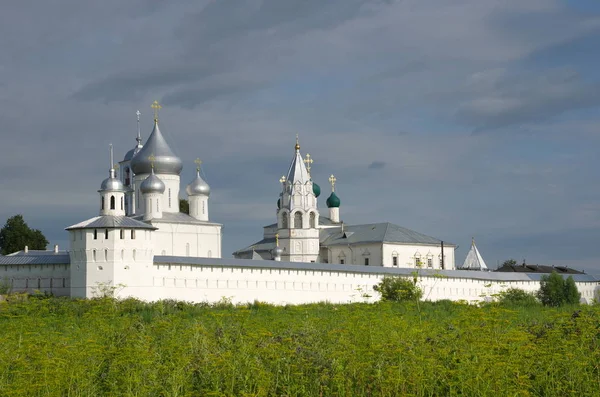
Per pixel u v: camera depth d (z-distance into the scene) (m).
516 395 24.09
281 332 36.66
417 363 26.08
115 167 120.25
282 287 112.31
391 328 32.94
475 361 25.61
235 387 26.42
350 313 44.81
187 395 24.95
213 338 34.38
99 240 99.00
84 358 28.25
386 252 148.25
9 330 44.22
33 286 105.75
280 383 26.95
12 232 168.75
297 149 154.50
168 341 33.03
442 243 145.75
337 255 157.00
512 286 134.38
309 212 151.50
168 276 102.31
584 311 46.22
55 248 127.44
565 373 27.12
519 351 27.03
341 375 26.33
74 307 75.19
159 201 126.81
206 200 135.75
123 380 26.50
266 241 164.12
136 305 81.44
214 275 105.94
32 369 26.95
